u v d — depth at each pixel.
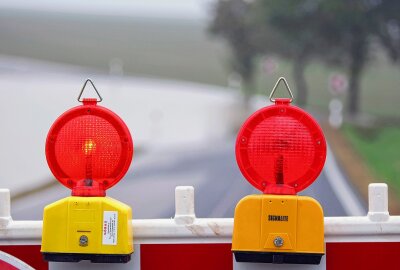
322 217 4.38
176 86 124.12
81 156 4.55
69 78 116.38
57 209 4.49
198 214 27.66
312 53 85.44
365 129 67.00
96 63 145.12
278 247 4.38
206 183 37.50
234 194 33.47
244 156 4.49
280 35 84.00
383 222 4.52
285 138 4.45
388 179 42.00
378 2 77.62
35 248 4.65
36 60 142.38
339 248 4.54
